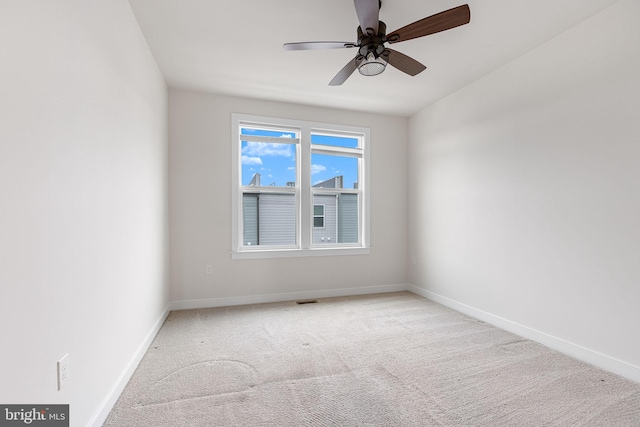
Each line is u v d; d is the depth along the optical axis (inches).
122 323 70.1
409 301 142.6
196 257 131.2
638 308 71.8
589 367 79.5
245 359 84.5
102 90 59.5
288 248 146.3
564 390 69.5
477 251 118.9
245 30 87.3
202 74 114.4
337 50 97.8
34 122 39.3
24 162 37.6
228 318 118.1
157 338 98.7
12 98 35.5
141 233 85.9
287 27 86.0
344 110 153.2
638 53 71.4
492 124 112.0
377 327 109.0
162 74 114.0
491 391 69.3
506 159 106.3
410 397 66.9
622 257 74.7
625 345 74.2
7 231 34.7
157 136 106.1
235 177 135.9
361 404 64.4
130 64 76.5
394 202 162.9
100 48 58.7
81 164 51.2
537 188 95.3
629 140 73.1
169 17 80.9
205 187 132.1
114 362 65.1
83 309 51.7
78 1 50.2
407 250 164.1
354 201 160.9
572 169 85.4
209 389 69.7
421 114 153.1
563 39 87.6
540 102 94.4
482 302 116.6
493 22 83.0
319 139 153.9
